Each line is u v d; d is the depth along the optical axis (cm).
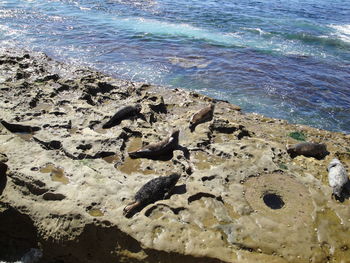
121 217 681
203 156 916
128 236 658
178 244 650
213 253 641
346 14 3066
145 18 2559
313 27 2586
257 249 666
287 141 1091
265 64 1855
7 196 732
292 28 2528
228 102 1412
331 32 2484
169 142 904
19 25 2197
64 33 2130
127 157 889
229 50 2028
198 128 1052
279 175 867
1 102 1077
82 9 2683
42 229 692
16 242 743
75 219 680
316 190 828
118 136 953
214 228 694
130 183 769
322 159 988
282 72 1766
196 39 2175
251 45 2138
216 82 1617
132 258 656
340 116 1393
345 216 761
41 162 809
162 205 721
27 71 1438
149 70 1703
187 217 707
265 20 2702
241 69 1773
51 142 888
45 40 1994
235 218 725
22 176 753
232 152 926
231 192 790
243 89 1565
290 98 1509
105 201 716
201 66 1781
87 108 1098
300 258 661
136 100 1241
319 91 1584
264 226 711
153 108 1218
